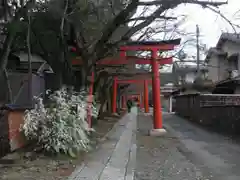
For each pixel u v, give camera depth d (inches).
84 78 421.4
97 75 591.8
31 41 406.3
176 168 309.7
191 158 363.3
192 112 1050.7
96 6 420.5
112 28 381.4
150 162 339.6
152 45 573.3
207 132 654.5
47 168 271.0
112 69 758.5
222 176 277.0
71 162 303.1
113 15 436.8
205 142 500.7
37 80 577.6
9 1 334.6
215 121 722.2
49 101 360.8
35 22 381.4
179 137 568.4
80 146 341.4
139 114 1416.1
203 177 273.4
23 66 550.0
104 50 408.5
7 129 297.4
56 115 318.7
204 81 1279.5
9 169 262.5
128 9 358.9
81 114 357.7
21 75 544.1
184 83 1473.9
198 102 933.8
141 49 572.1
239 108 548.7
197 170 300.5
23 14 320.2
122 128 721.0
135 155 375.2
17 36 387.5
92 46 447.8
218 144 477.1
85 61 417.4
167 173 288.0
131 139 524.7
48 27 398.0
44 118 314.5
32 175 247.0
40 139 308.7
